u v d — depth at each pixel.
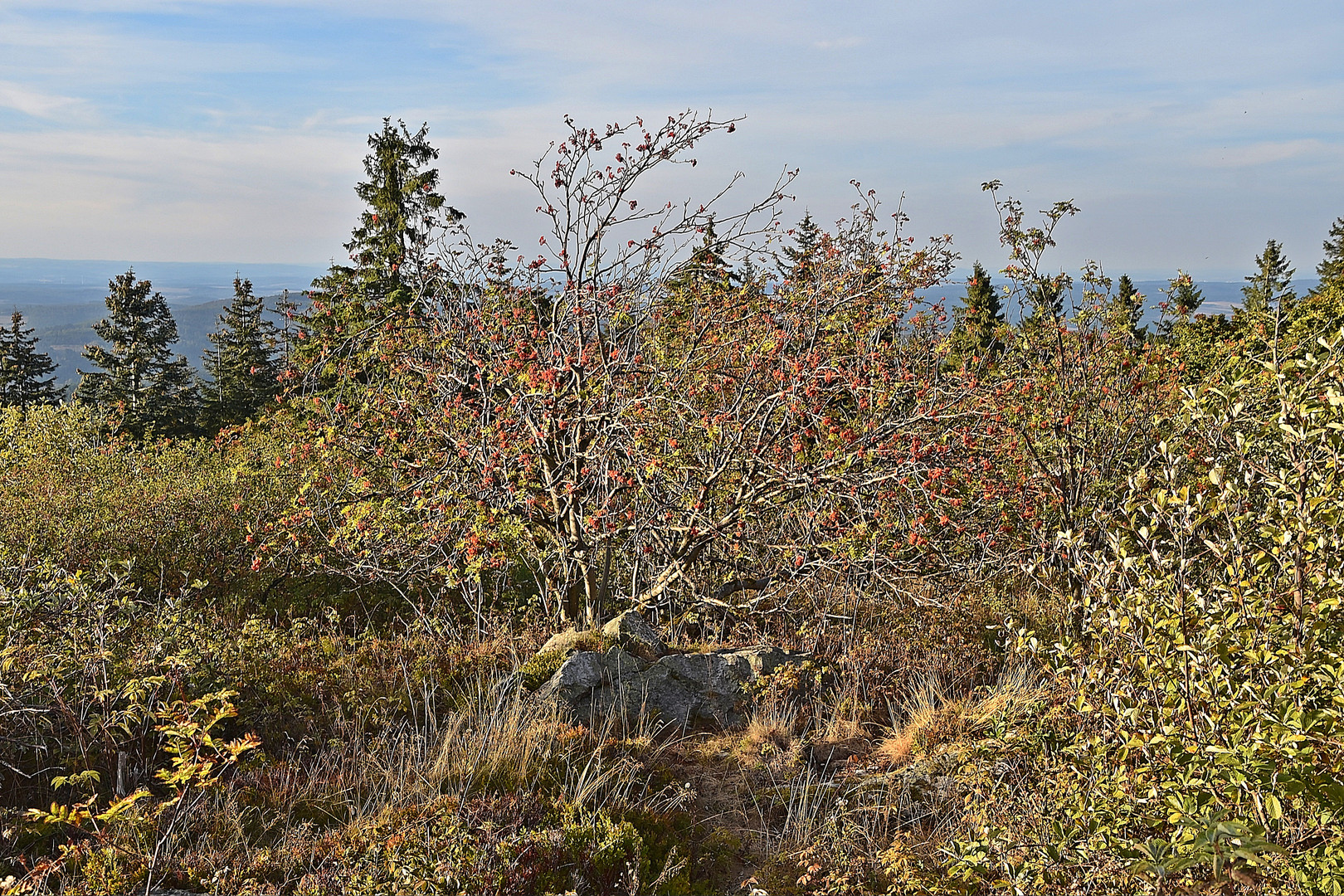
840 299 8.38
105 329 48.47
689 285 9.34
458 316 9.02
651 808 4.95
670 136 7.78
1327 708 2.80
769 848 4.82
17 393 47.62
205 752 5.09
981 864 3.45
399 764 5.23
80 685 5.21
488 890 3.98
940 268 9.45
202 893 4.02
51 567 6.58
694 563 8.89
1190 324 9.62
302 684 6.18
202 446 15.18
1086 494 7.86
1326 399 3.06
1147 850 2.59
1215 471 3.24
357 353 9.80
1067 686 3.74
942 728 5.79
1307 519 3.04
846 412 8.72
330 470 8.84
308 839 4.50
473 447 8.24
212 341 45.47
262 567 9.55
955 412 7.77
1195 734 2.95
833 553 8.00
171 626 5.96
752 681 6.73
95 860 4.09
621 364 7.84
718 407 8.30
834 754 6.01
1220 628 3.02
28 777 4.57
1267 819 2.77
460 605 9.64
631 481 7.97
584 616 8.20
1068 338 8.66
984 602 8.38
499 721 5.80
